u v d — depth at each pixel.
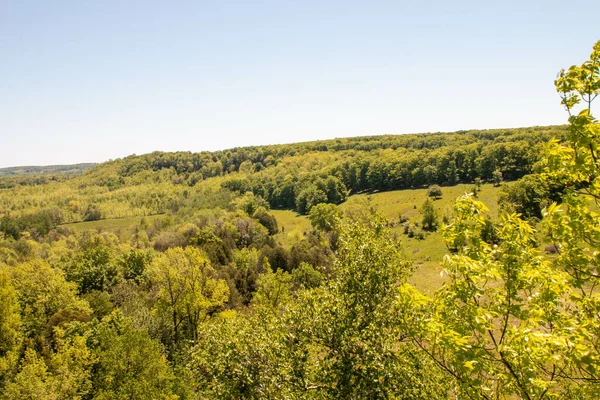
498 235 6.92
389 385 10.80
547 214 6.74
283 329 13.77
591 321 6.21
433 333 7.07
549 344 5.70
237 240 85.88
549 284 6.58
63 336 33.50
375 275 13.53
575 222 6.38
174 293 41.34
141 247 94.75
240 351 13.82
